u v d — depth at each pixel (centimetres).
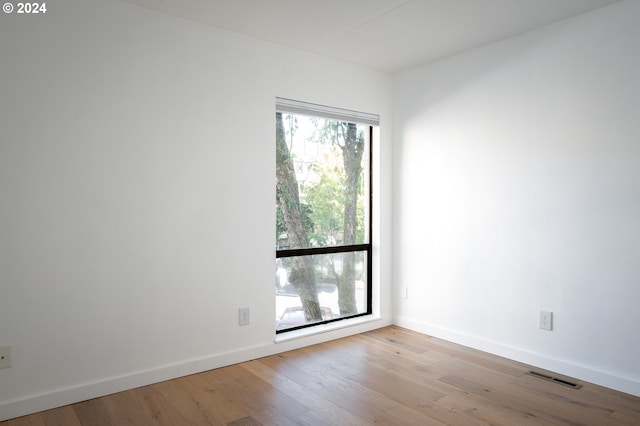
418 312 379
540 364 298
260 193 314
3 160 223
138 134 262
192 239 284
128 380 261
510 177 312
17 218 227
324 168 365
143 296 266
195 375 284
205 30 287
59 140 238
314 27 293
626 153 258
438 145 359
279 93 322
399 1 254
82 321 247
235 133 301
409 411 237
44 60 232
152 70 267
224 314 299
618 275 263
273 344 322
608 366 268
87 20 245
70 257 242
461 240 344
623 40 258
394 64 368
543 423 226
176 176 277
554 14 274
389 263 398
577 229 280
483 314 331
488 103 324
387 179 395
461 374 287
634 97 254
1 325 225
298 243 350
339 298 378
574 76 279
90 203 248
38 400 234
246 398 252
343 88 360
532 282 302
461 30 298
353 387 267
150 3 258
